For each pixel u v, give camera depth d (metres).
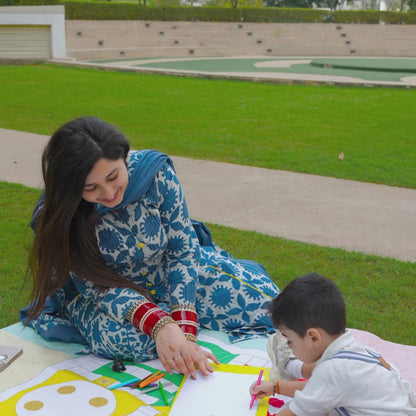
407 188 6.65
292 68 21.81
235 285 3.14
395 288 4.10
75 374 2.73
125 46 26.19
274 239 4.97
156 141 8.98
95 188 2.44
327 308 2.13
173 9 27.36
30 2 21.95
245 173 7.26
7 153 8.16
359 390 2.07
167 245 2.91
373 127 10.30
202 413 2.42
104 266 2.83
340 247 4.86
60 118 10.85
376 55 30.62
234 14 28.80
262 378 2.69
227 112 11.69
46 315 3.18
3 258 4.55
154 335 2.67
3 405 2.47
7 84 14.93
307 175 7.18
